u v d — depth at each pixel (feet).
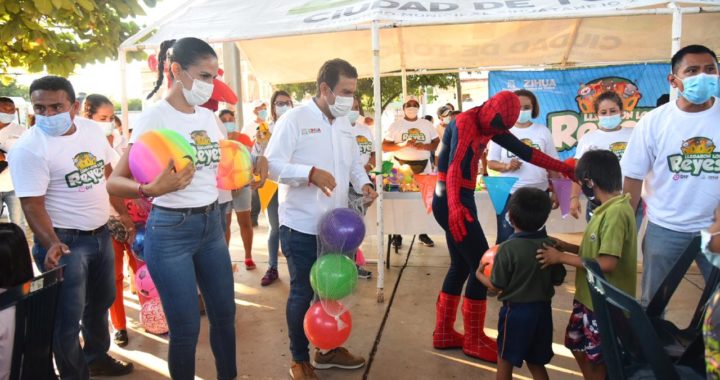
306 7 16.26
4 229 6.82
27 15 12.38
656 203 9.21
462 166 10.48
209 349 12.29
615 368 5.91
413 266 18.75
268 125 18.58
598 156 8.41
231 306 9.05
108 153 10.61
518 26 21.80
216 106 11.14
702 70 8.43
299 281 10.11
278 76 25.26
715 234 5.19
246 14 16.72
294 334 10.30
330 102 9.73
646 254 9.52
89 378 10.35
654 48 23.24
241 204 17.85
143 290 13.38
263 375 11.09
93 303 10.53
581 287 8.54
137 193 7.12
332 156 9.97
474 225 10.63
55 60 14.42
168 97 8.09
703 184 8.63
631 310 5.17
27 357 5.76
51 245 8.66
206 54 7.79
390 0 14.61
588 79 23.45
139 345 12.78
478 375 10.90
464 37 22.75
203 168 8.16
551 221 16.48
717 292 4.91
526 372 11.05
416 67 26.27
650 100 23.12
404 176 17.90
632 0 12.99
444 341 12.01
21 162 8.73
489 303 14.94
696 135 8.58
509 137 11.17
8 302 5.35
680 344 6.64
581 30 22.13
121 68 16.03
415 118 21.71
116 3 14.49
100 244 9.95
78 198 9.45
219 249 8.72
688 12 12.71
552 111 23.93
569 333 8.90
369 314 14.29
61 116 8.91
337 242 9.50
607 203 8.16
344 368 11.21
